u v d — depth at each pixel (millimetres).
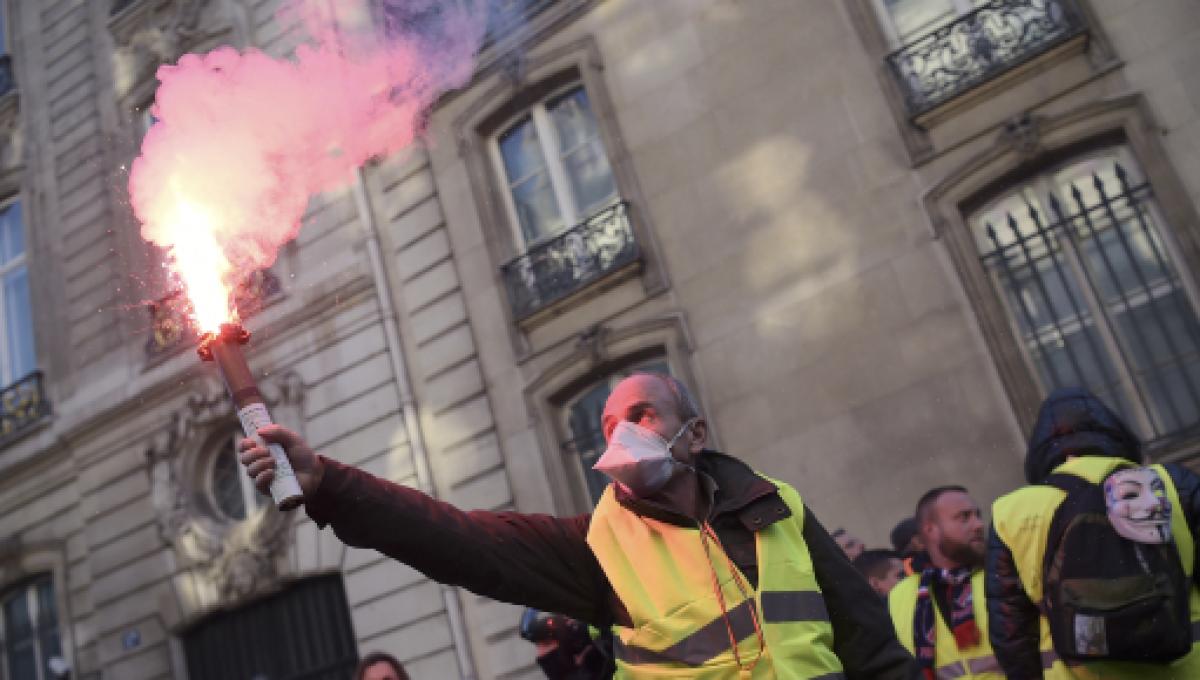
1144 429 8398
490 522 2070
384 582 11492
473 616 10984
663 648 2016
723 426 9836
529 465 10852
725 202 10148
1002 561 3164
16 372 15188
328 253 12336
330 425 12016
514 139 11758
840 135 9688
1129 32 8680
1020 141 8859
